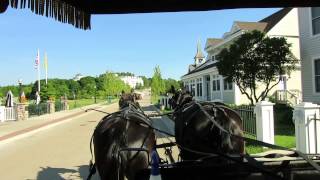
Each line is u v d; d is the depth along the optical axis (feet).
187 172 14.97
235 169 14.89
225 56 86.69
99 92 364.17
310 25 80.79
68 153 51.75
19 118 115.96
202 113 23.02
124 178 19.45
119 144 19.52
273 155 15.85
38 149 56.95
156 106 167.43
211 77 148.56
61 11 11.66
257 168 14.01
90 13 13.07
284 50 84.64
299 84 115.65
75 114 145.28
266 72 84.79
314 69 80.07
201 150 22.33
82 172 38.55
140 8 13.32
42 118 123.13
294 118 38.50
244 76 85.46
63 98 197.67
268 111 44.52
